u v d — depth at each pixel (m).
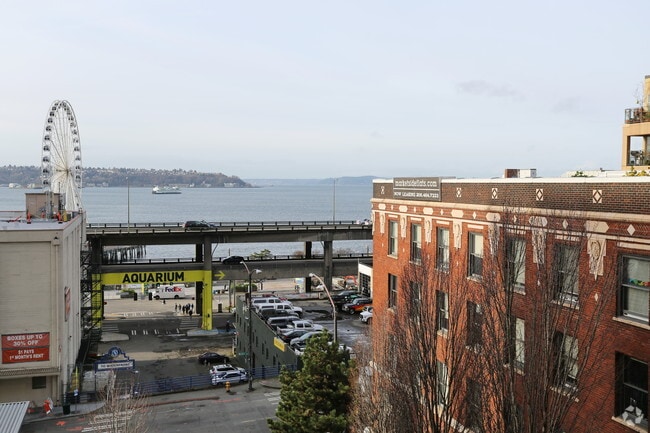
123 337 78.06
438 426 22.33
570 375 21.67
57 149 78.19
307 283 102.19
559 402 18.11
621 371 20.28
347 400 30.72
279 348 55.12
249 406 47.16
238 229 87.06
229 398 49.41
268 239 89.00
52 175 78.06
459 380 22.47
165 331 82.62
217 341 77.38
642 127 34.28
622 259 20.30
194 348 73.25
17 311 47.56
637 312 19.91
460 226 30.09
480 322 23.09
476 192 28.78
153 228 87.31
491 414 20.23
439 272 27.19
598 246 20.89
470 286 27.94
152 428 42.19
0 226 52.25
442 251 32.28
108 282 80.56
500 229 22.14
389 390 24.52
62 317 48.50
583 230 19.83
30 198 63.50
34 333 47.75
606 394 20.61
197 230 85.38
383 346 27.30
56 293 48.12
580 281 19.28
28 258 47.72
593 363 18.78
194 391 51.81
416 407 22.78
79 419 44.56
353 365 31.38
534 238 20.58
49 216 63.28
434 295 25.77
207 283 83.69
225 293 115.69
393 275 38.38
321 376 31.30
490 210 27.25
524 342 19.78
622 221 20.06
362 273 88.25
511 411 19.00
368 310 73.44
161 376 59.91
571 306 19.78
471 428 23.41
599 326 20.83
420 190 34.31
